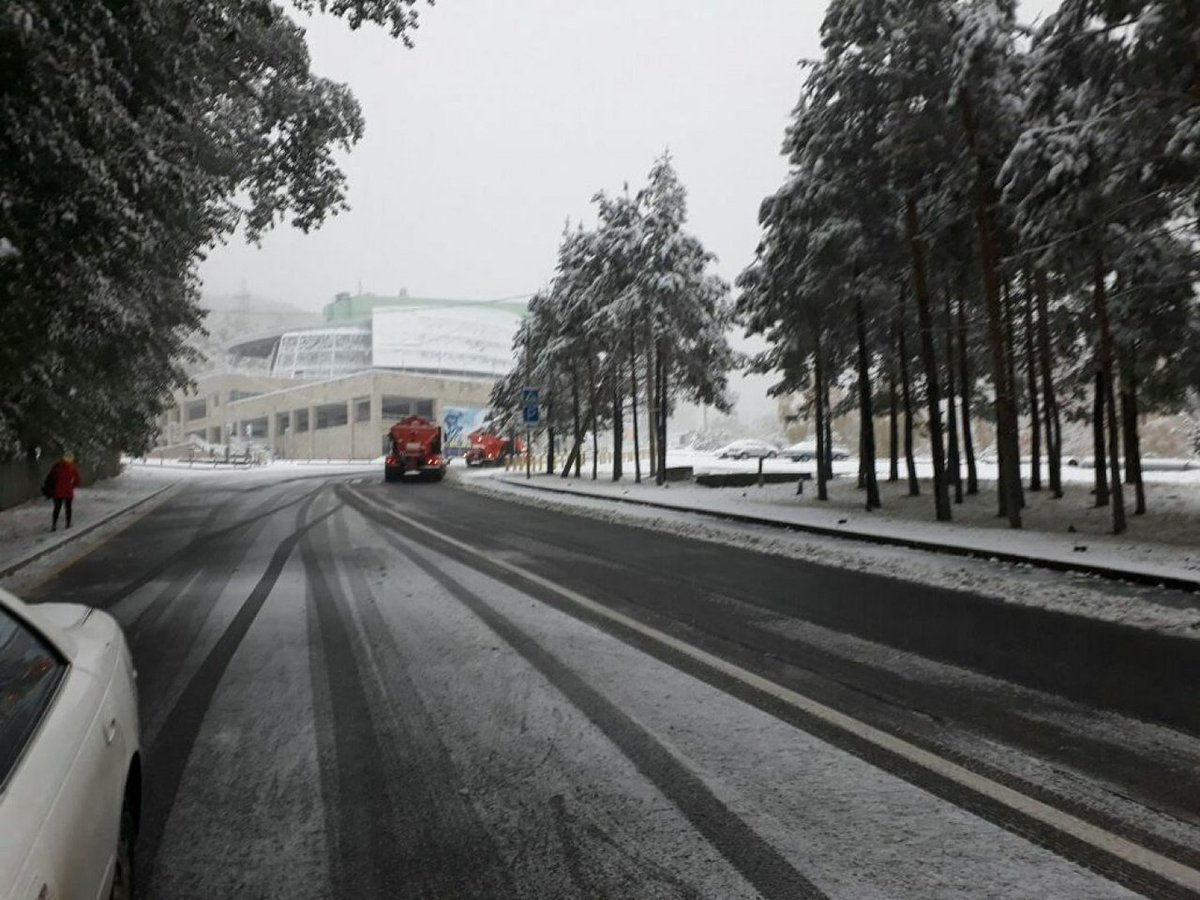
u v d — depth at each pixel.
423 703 5.78
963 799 4.13
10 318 12.05
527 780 4.44
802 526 17.02
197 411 112.12
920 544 14.03
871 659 6.84
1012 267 16.39
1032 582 10.44
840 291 21.75
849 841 3.71
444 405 86.81
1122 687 6.00
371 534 16.66
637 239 32.28
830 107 19.75
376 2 14.47
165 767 4.66
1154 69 13.59
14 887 1.74
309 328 112.81
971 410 27.56
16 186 10.27
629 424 90.88
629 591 10.08
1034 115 15.55
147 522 19.98
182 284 22.98
